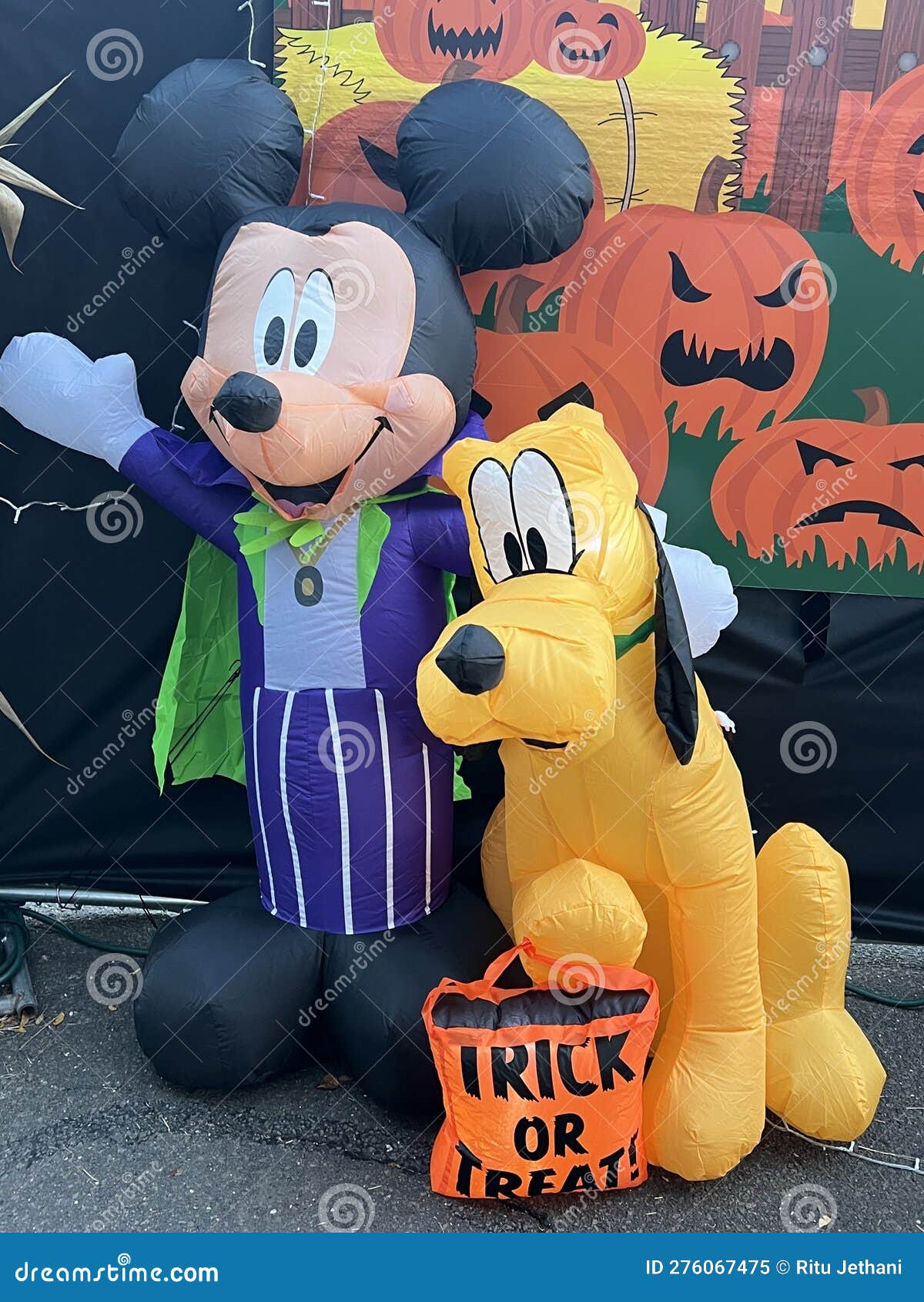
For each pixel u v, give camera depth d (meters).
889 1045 2.99
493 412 3.02
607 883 2.30
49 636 3.39
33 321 3.16
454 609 2.90
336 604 2.60
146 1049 2.69
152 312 3.15
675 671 2.22
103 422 2.81
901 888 3.44
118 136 3.04
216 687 3.06
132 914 3.52
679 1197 2.45
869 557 3.10
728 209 2.90
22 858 3.53
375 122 2.86
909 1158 2.59
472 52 2.83
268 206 2.63
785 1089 2.56
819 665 3.25
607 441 2.31
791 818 3.38
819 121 2.85
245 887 3.29
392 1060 2.57
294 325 2.45
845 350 2.97
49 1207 2.41
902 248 2.91
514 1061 2.29
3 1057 2.88
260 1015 2.65
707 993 2.44
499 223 2.51
